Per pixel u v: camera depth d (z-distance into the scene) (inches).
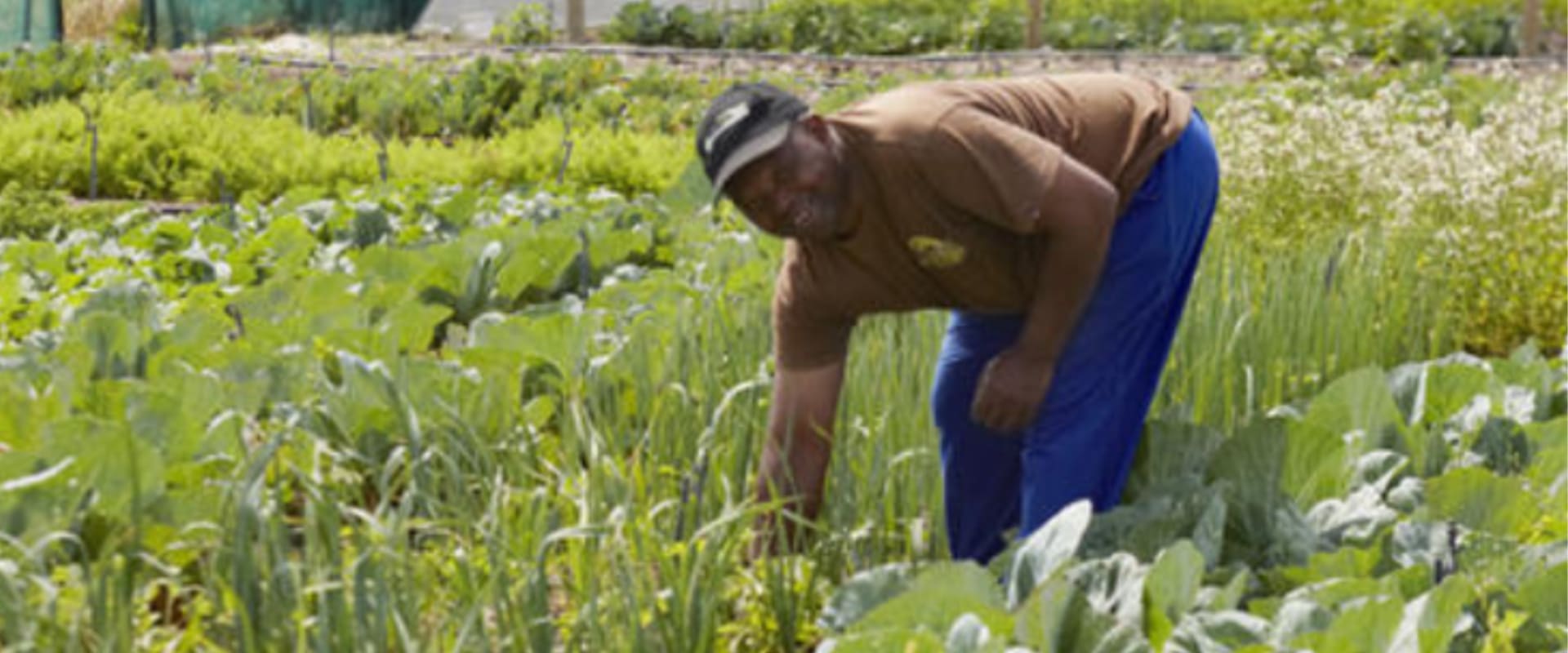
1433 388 234.2
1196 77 812.6
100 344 252.1
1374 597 149.3
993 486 197.8
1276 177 354.6
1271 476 198.7
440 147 571.8
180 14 951.0
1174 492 186.1
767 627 177.6
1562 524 188.2
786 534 192.1
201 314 263.1
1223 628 154.2
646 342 232.7
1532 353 260.7
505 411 206.2
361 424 209.6
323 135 682.2
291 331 260.5
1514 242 312.3
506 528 168.7
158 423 199.8
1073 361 182.1
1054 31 965.8
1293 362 261.9
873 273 173.6
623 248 349.4
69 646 140.3
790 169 157.8
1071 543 162.4
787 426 188.7
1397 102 639.1
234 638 154.7
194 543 169.2
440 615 160.9
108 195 540.7
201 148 550.3
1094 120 174.7
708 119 157.0
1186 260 186.9
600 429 205.8
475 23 1002.1
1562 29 910.4
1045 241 167.2
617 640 158.6
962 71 856.3
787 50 935.0
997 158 159.6
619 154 540.4
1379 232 322.3
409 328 269.0
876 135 160.7
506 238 346.0
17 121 601.6
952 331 193.9
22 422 209.9
